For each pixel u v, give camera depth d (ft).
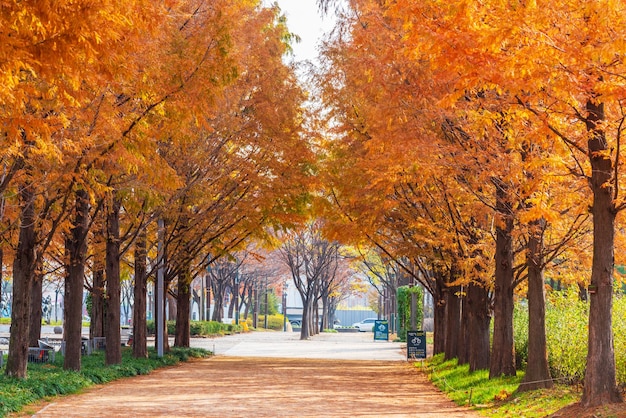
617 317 57.93
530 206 57.82
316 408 56.03
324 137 98.12
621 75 36.78
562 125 44.09
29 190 61.62
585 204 48.39
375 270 252.01
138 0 37.63
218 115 88.69
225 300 365.20
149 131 54.54
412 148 52.65
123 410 53.52
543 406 51.37
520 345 78.02
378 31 56.13
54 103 42.57
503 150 53.62
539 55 36.32
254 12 92.68
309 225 212.43
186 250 111.45
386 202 78.84
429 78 50.72
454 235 74.69
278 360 122.11
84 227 77.56
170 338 190.80
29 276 65.10
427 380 85.05
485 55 37.81
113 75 41.11
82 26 31.32
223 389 70.74
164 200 83.05
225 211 102.32
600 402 44.47
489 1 36.65
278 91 94.94
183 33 58.39
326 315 367.25
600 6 34.40
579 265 77.30
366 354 143.23
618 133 40.96
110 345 89.81
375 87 57.62
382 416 51.52
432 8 40.22
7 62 30.48
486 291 79.30
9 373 63.72
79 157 53.83
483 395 61.21
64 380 67.15
